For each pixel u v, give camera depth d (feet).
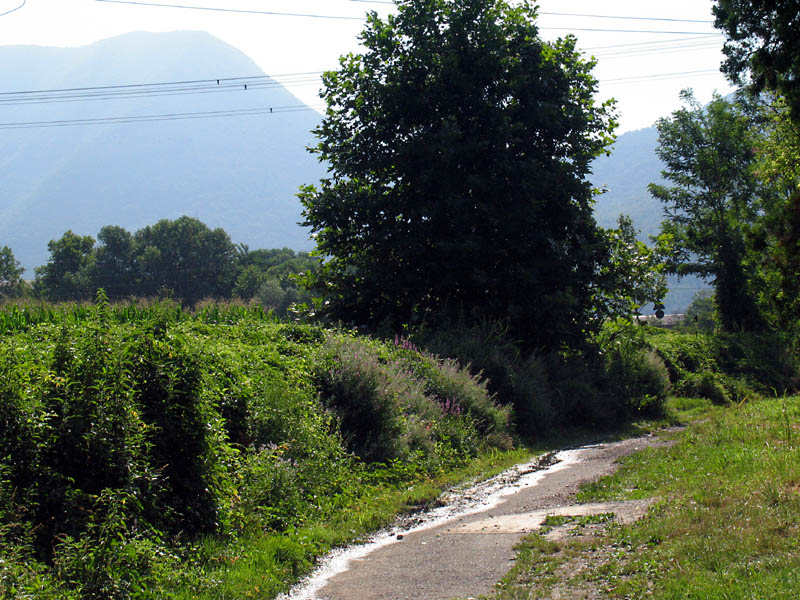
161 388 29.35
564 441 63.87
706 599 18.69
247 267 304.50
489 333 70.74
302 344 53.42
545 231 78.74
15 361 27.81
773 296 122.52
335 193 81.35
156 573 22.31
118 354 27.78
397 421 47.01
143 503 26.04
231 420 36.17
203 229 306.55
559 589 21.44
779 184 120.26
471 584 23.13
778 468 30.60
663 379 82.38
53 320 56.54
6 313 57.26
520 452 54.85
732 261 161.99
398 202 78.18
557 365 75.77
